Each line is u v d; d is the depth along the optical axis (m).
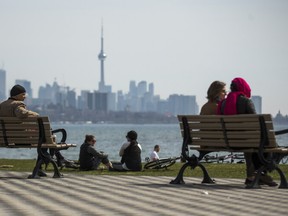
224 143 22.53
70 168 32.59
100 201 18.19
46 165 29.61
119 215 15.77
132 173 28.75
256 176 21.86
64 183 23.00
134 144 31.25
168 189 21.19
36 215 15.73
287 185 21.97
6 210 16.50
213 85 23.92
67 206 17.22
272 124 21.44
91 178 25.17
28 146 25.27
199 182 23.78
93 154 31.11
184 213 16.14
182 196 19.36
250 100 22.86
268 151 21.67
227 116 22.11
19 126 25.12
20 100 25.70
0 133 25.36
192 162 23.30
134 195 19.52
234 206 17.38
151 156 40.09
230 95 23.05
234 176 26.92
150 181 23.98
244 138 22.05
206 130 22.88
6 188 21.28
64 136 27.84
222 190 21.05
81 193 19.97
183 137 23.42
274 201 18.45
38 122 24.95
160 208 16.94
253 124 21.72
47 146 25.12
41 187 21.64
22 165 34.44
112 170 31.38
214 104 23.89
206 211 16.50
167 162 33.94
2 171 28.84
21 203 17.75
